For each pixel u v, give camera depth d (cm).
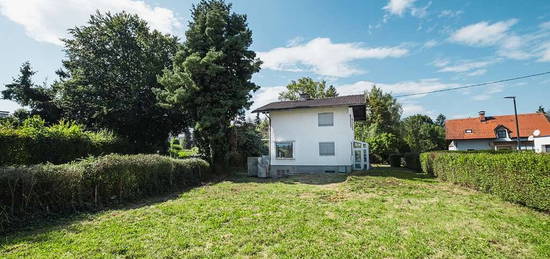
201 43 1914
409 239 545
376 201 930
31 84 2486
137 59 2416
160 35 2578
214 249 508
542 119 3569
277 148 2248
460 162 1217
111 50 2377
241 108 2058
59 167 811
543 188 714
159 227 647
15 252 493
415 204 871
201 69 1772
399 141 3053
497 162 923
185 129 2811
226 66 2003
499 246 509
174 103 1934
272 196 1073
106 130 2072
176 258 467
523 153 842
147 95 2355
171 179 1285
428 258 462
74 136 1502
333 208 830
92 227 653
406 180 1470
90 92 2211
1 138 1116
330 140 2125
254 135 3052
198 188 1341
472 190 1106
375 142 3084
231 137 2255
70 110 2334
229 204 911
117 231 617
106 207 896
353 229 617
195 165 1569
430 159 1712
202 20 1977
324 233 589
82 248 510
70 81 2238
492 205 833
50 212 751
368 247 511
